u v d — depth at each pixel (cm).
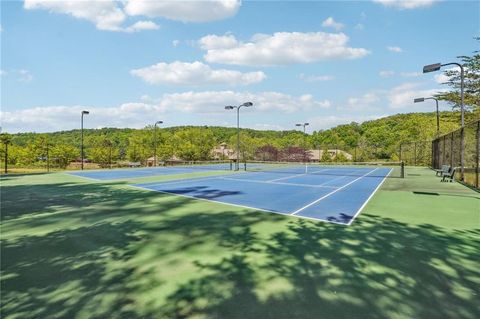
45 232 726
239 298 387
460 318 338
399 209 967
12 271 486
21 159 5153
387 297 387
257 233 696
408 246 591
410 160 4281
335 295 393
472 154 1983
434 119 4947
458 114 3497
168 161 4944
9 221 848
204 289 413
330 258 528
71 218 879
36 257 551
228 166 4028
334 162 4862
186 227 760
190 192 1418
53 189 1583
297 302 375
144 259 535
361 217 855
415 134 5578
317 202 1117
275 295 394
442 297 387
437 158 2912
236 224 786
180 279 447
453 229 718
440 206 1014
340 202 1112
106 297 393
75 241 649
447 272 465
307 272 468
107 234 702
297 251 566
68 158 5081
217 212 945
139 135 7200
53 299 390
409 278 444
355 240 633
